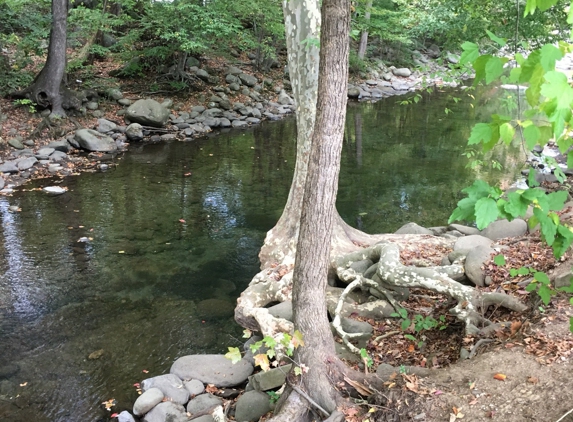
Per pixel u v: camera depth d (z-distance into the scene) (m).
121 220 8.47
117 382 4.59
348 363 4.14
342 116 3.32
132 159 12.05
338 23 3.17
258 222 8.59
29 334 5.30
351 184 10.64
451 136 14.95
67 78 14.52
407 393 3.29
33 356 4.95
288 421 3.37
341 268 5.77
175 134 14.27
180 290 6.29
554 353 3.36
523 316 4.07
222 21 15.51
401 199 9.73
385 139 14.60
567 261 4.64
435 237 6.75
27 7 14.73
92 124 13.38
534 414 2.86
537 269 4.75
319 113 3.32
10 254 7.07
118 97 14.97
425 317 4.69
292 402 3.47
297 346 3.52
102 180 10.48
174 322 5.59
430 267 5.22
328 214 3.44
